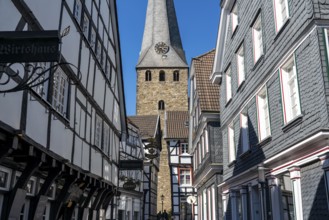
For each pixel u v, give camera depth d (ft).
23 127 23.90
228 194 52.80
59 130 30.96
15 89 18.94
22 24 24.07
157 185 127.44
